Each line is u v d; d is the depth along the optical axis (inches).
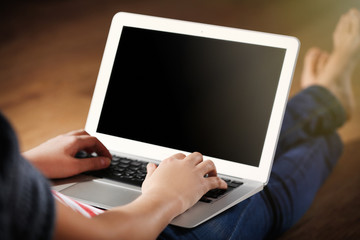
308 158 54.7
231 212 32.0
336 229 63.2
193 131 39.0
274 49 38.4
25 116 85.0
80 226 19.3
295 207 46.9
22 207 15.2
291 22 101.3
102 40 102.7
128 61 41.6
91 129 41.5
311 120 61.6
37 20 108.3
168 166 29.5
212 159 38.0
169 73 40.5
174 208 26.0
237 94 38.5
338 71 84.0
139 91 40.9
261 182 36.4
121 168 36.6
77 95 90.1
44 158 33.0
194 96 39.5
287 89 37.4
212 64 39.6
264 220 38.4
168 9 107.4
